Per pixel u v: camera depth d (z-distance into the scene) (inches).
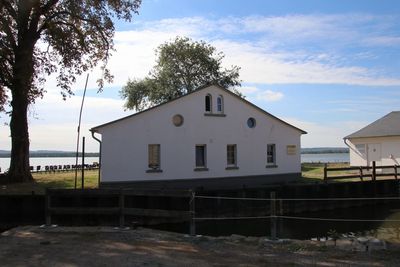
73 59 1059.9
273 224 461.7
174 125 1081.4
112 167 999.6
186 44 2177.7
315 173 1476.4
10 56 1002.7
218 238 466.0
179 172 1079.0
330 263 356.8
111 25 1066.1
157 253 389.4
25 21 1007.0
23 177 1019.9
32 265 345.7
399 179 1194.6
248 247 420.8
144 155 1037.2
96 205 776.9
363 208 1112.2
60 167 1656.0
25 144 1033.5
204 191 901.2
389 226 780.0
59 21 1055.0
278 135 1246.9
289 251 402.9
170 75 2160.4
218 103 1157.7
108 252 392.8
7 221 768.3
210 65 2187.5
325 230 768.3
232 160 1175.0
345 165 1895.9
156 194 509.0
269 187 989.2
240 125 1182.3
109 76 1145.4
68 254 384.5
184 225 808.3
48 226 540.4
